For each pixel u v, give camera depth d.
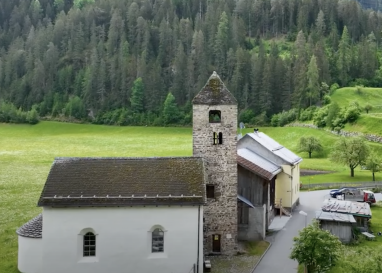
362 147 88.94
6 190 74.12
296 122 163.88
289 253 43.00
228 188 42.00
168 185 37.12
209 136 41.69
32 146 136.12
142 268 35.69
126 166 38.91
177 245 35.88
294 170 63.31
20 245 37.56
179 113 191.62
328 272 35.38
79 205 35.03
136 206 35.53
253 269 38.50
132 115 195.88
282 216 58.16
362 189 77.06
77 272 35.41
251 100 186.88
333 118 143.38
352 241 46.94
